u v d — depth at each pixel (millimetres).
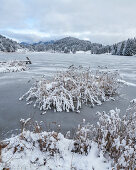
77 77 7148
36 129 2770
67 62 25578
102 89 6801
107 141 2432
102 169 2125
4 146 2396
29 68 16156
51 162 2191
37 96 5918
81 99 6188
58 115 4820
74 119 4562
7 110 5109
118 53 87562
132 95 7121
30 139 2525
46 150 2395
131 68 18953
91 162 2227
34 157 2232
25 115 4754
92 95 6250
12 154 2234
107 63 25938
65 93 5816
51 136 2518
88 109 5398
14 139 2514
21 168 1990
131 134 2498
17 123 4199
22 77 11008
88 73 7566
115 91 7277
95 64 22938
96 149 2486
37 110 5172
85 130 2570
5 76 11422
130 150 2037
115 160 2230
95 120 4539
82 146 2395
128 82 10086
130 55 75062
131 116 2910
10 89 7727
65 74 7199
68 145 2576
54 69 15508
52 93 5754
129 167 1979
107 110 5324
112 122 2631
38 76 11336
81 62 26406
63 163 2197
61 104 5434
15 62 17188
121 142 2320
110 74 8109
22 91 7395
